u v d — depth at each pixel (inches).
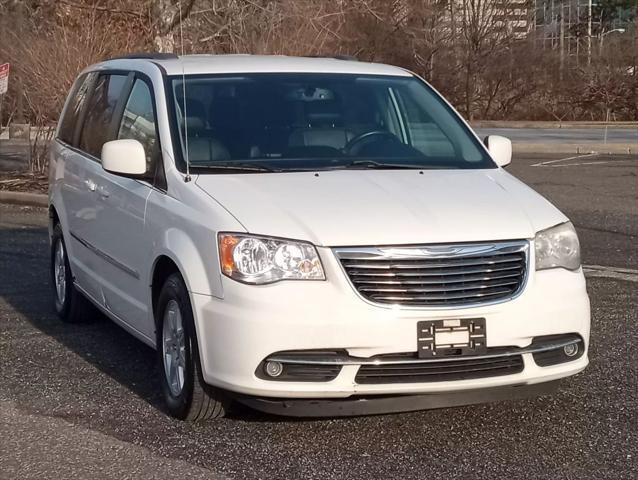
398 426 226.4
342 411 209.9
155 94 259.1
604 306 341.4
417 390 205.9
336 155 250.5
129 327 262.5
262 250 206.1
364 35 1498.5
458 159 259.0
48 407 242.2
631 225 522.9
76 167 306.2
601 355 283.1
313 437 219.9
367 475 199.3
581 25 1955.0
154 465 204.8
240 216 211.8
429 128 268.8
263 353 202.8
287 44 844.6
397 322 203.0
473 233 210.5
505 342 209.5
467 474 199.8
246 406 238.4
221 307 208.1
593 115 1689.2
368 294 204.4
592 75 1679.4
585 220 540.7
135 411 238.7
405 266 205.2
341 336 202.1
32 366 278.1
